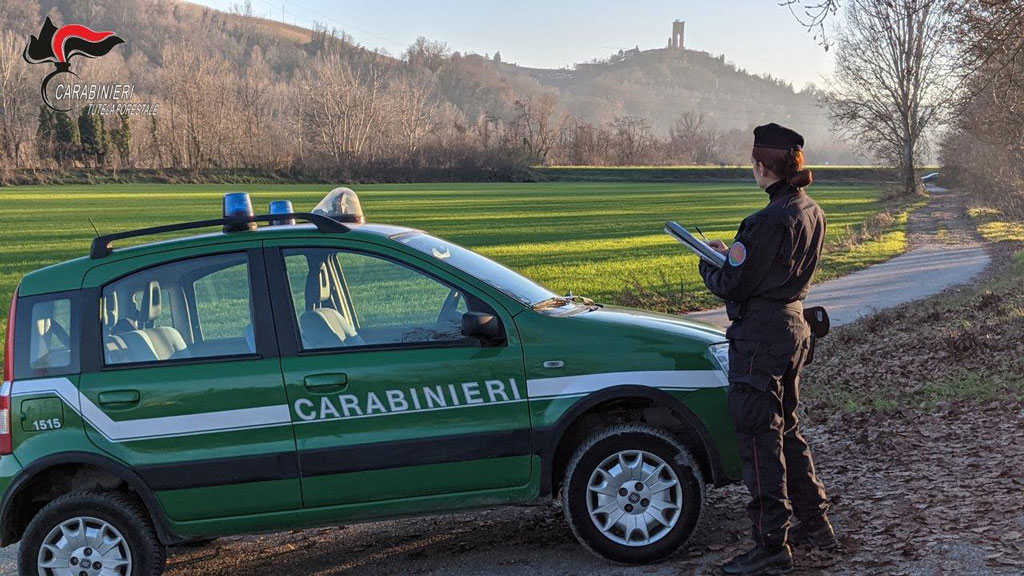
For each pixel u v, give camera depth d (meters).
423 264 4.75
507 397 4.54
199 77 115.12
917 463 5.94
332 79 133.38
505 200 72.62
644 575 4.45
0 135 100.12
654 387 4.55
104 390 4.49
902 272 23.48
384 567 4.93
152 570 4.53
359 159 116.56
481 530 5.41
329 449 4.48
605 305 5.39
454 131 141.25
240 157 113.00
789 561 4.26
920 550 4.32
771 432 4.21
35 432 4.48
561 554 4.85
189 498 4.48
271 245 4.75
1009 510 4.73
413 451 4.50
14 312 4.63
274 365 4.52
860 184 106.38
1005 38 11.95
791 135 4.19
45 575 4.49
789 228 4.07
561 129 154.62
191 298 4.70
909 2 12.55
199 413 4.47
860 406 8.02
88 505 4.48
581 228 43.91
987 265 24.47
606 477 4.55
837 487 5.59
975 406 7.30
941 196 72.75
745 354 4.18
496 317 4.62
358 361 4.53
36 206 60.91
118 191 82.69
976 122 27.27
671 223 4.50
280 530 4.56
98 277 4.69
